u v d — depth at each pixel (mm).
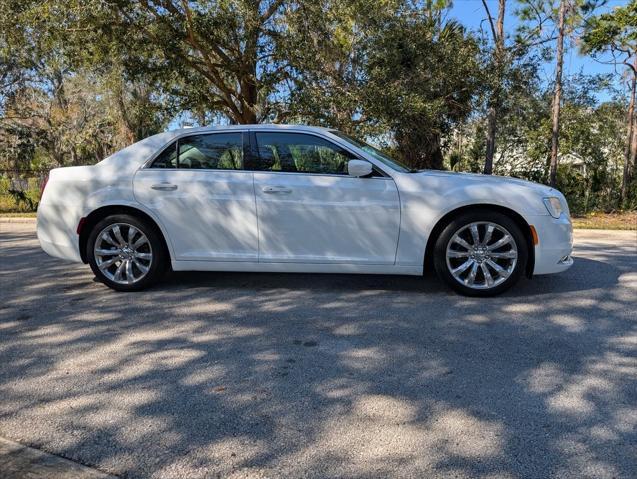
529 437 2750
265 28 12984
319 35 12672
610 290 5523
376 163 5258
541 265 5105
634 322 4523
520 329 4355
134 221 5477
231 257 5367
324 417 2969
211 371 3590
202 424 2908
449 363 3688
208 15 12422
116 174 5516
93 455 2623
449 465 2518
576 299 5191
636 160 17469
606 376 3469
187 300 5273
